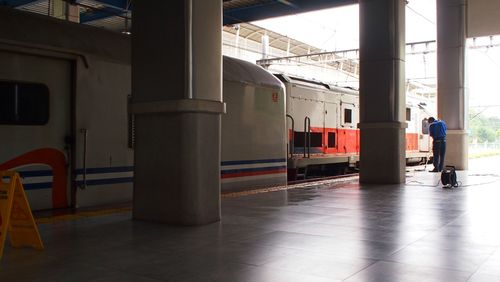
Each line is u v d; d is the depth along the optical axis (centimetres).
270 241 557
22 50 710
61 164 775
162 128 680
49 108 761
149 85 689
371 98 1266
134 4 707
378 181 1259
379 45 1248
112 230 628
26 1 1781
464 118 1883
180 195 659
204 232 613
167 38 670
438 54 1920
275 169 1171
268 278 413
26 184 730
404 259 472
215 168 689
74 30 790
